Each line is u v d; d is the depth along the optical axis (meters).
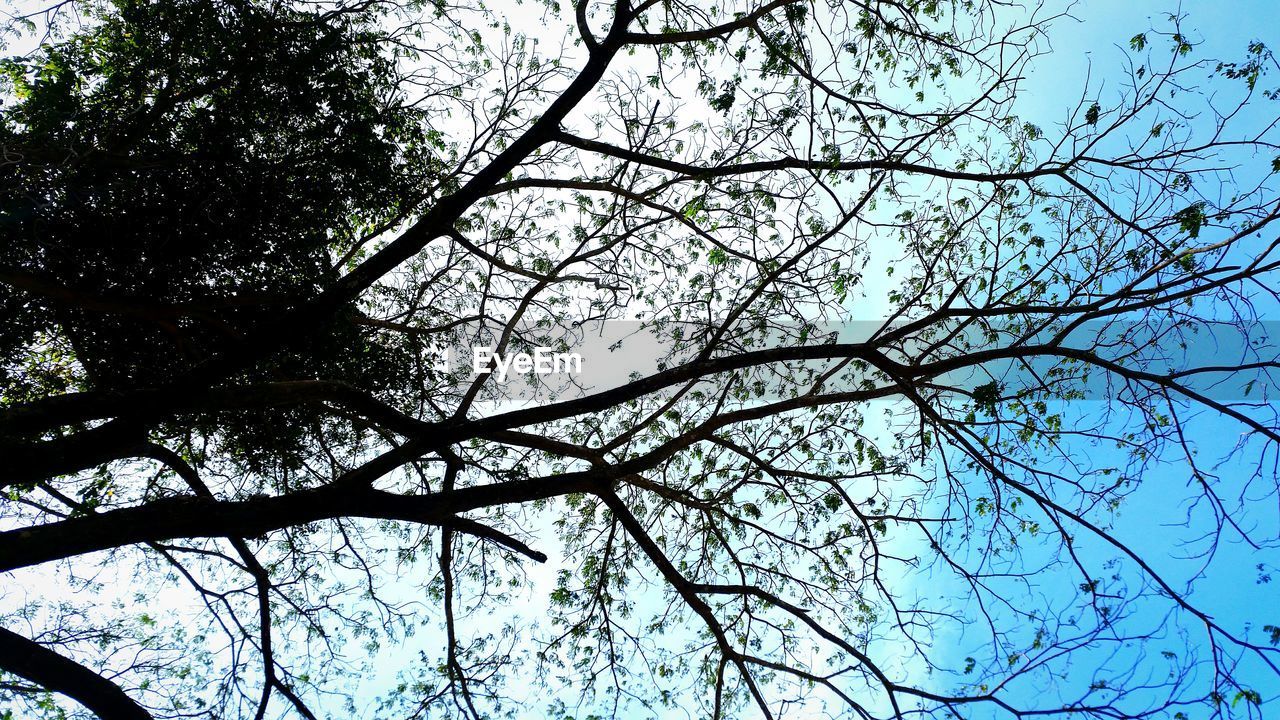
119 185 7.80
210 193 8.37
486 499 9.93
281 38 8.76
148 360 9.60
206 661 10.19
